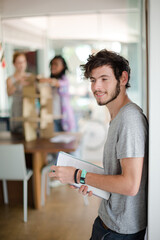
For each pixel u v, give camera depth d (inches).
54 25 166.7
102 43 162.6
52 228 91.7
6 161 95.4
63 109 141.6
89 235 86.4
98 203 113.7
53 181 139.0
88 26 163.0
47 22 166.2
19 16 161.3
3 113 189.5
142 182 37.7
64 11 153.9
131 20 124.0
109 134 38.9
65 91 140.5
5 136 126.4
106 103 37.6
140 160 33.3
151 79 34.3
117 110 39.3
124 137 34.0
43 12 155.2
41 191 109.6
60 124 143.9
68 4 144.8
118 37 156.5
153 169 35.5
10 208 109.9
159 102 34.4
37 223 95.7
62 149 96.7
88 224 94.3
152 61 34.1
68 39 169.2
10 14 157.6
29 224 95.0
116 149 35.5
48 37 170.4
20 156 94.2
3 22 166.2
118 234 38.2
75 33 166.9
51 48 172.2
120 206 37.8
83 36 166.2
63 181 37.7
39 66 174.2
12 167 95.8
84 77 40.7
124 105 37.4
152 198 36.2
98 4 144.3
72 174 36.9
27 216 101.7
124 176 33.3
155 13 33.4
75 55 171.8
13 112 135.5
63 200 117.2
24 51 172.6
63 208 108.5
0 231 90.0
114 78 36.6
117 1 141.2
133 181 32.9
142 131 34.2
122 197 37.6
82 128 182.2
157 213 36.4
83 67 40.3
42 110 120.4
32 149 97.4
